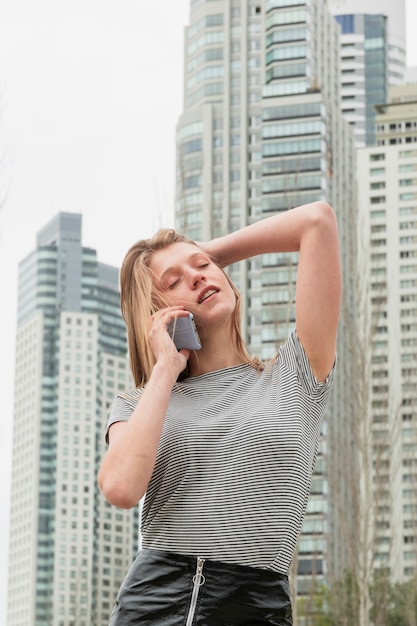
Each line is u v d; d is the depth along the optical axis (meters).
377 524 31.47
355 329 36.97
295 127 78.56
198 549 3.28
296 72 80.19
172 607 3.23
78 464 99.94
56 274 108.81
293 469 3.32
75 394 103.06
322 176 77.19
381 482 32.56
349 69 164.25
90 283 109.75
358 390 32.34
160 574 3.28
